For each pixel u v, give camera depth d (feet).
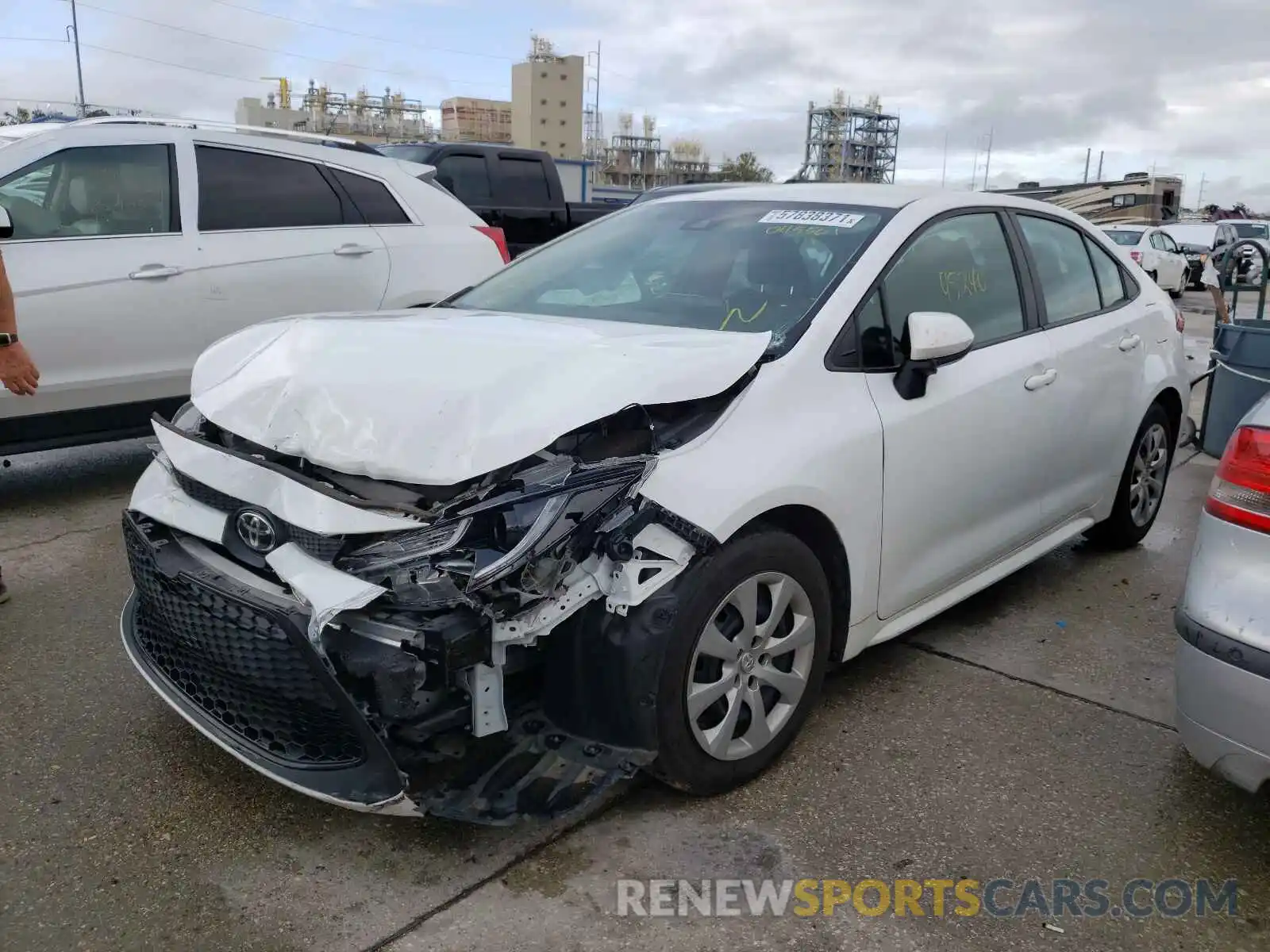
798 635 9.55
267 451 8.75
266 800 9.14
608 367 8.44
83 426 17.33
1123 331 14.66
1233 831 8.96
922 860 8.47
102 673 11.44
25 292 16.16
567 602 7.88
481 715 7.79
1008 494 12.34
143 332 17.46
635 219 13.33
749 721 9.31
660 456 8.39
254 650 7.91
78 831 8.65
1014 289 12.83
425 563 7.47
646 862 8.35
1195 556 8.41
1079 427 13.51
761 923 7.68
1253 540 7.90
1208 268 27.40
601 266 12.34
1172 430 16.62
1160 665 12.30
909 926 7.70
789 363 9.61
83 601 13.39
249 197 18.93
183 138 18.29
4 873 8.11
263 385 9.23
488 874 8.18
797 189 12.84
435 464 7.63
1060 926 7.73
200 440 8.99
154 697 10.94
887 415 10.23
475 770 8.21
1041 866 8.45
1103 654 12.55
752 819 8.97
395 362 8.89
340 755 8.08
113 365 17.25
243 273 18.48
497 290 12.82
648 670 8.25
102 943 7.38
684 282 11.39
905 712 10.98
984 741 10.39
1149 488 16.26
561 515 7.63
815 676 9.89
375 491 7.97
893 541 10.53
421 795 7.79
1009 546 12.74
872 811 9.13
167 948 7.34
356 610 7.61
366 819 8.89
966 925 7.72
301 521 7.79
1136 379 14.83
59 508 17.48
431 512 7.54
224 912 7.71
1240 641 7.68
